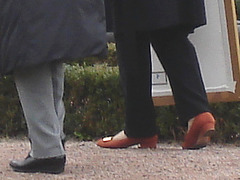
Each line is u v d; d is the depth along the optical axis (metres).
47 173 4.00
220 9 5.50
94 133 6.50
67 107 6.57
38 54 3.47
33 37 3.47
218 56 5.53
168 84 5.62
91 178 3.95
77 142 6.24
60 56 3.48
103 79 6.36
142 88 4.92
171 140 6.15
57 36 3.48
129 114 5.02
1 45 3.55
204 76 5.58
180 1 4.58
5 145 5.87
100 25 3.60
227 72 5.49
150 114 5.02
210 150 5.18
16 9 3.48
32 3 3.47
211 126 4.70
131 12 4.66
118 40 4.89
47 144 3.87
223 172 4.18
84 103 6.52
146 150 5.06
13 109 6.72
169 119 6.09
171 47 4.74
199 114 4.70
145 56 4.89
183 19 4.58
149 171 4.22
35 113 3.78
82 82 6.45
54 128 3.86
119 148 5.18
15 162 4.12
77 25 3.52
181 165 4.42
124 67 4.89
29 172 4.03
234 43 5.47
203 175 4.07
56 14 3.49
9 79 6.65
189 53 4.73
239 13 14.22
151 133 5.09
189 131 4.80
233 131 5.88
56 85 3.89
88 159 4.71
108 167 4.35
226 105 5.86
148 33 4.82
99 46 3.56
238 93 5.48
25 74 3.73
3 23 3.52
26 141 6.34
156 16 4.57
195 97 4.71
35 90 3.74
